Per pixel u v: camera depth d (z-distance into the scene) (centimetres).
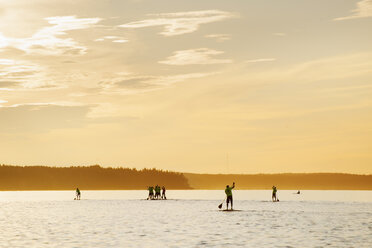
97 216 5894
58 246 3070
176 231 3975
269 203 9625
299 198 14550
